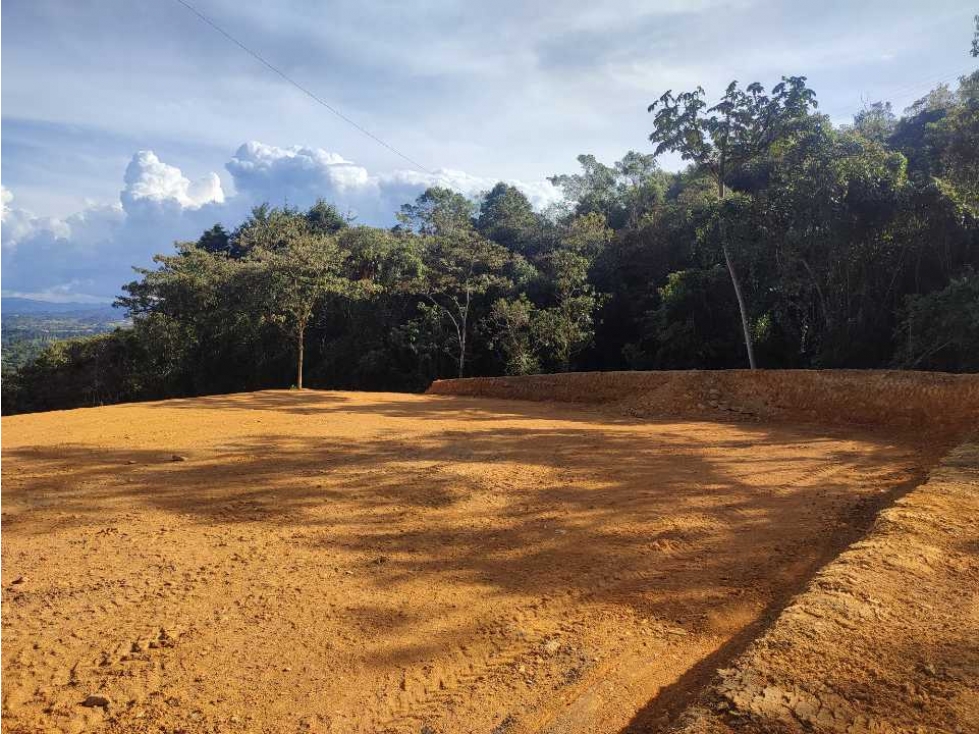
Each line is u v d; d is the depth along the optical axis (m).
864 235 20.42
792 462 8.95
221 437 10.86
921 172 22.94
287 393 19.94
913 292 21.86
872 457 9.37
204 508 6.48
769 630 3.43
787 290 22.12
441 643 3.70
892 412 12.40
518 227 40.94
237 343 34.06
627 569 4.87
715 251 24.88
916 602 3.77
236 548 5.30
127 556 5.11
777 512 6.38
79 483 7.51
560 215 44.25
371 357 31.73
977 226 19.48
